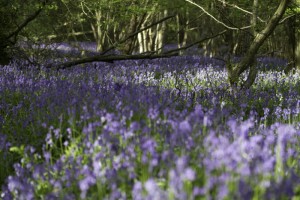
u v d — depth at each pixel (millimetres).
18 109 6211
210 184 2840
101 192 3320
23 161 4105
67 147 4621
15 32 11836
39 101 6438
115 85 7367
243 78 10906
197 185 3123
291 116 6445
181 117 4453
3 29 11859
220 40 24844
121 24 19688
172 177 2766
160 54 10938
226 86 8812
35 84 7695
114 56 11023
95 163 3434
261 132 5270
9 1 11250
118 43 11742
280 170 3461
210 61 15734
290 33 15023
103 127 4246
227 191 2664
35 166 3881
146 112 5023
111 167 3664
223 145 3438
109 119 4188
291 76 11453
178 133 3756
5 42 11711
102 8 11773
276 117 6750
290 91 8656
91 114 5121
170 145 3959
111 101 5930
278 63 16000
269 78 10602
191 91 8195
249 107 7547
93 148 4008
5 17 11852
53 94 6676
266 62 16344
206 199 2777
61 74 9664
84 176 3562
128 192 3359
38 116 5531
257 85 9945
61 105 5887
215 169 3264
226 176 2898
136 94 6336
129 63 13453
